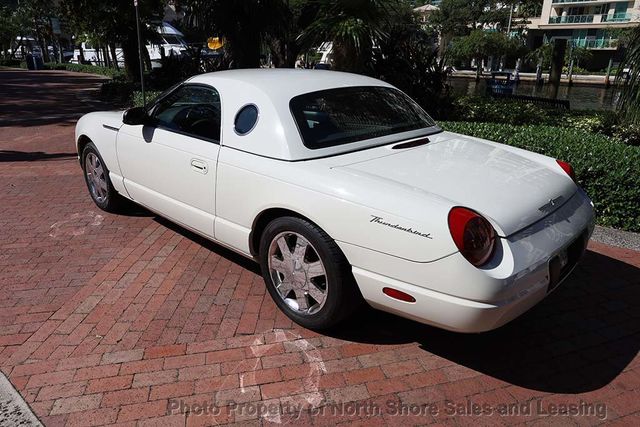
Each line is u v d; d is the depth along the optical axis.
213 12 11.46
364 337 3.35
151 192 4.54
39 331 3.38
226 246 3.94
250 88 3.72
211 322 3.49
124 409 2.70
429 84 9.37
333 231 3.02
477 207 2.81
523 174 3.31
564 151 5.34
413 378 2.97
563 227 3.07
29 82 25.03
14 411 2.68
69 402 2.75
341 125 3.64
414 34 10.12
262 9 11.30
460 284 2.62
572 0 61.09
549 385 2.93
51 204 5.86
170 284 3.99
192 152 3.93
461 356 3.17
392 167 3.25
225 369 3.02
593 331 3.45
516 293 2.70
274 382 2.91
